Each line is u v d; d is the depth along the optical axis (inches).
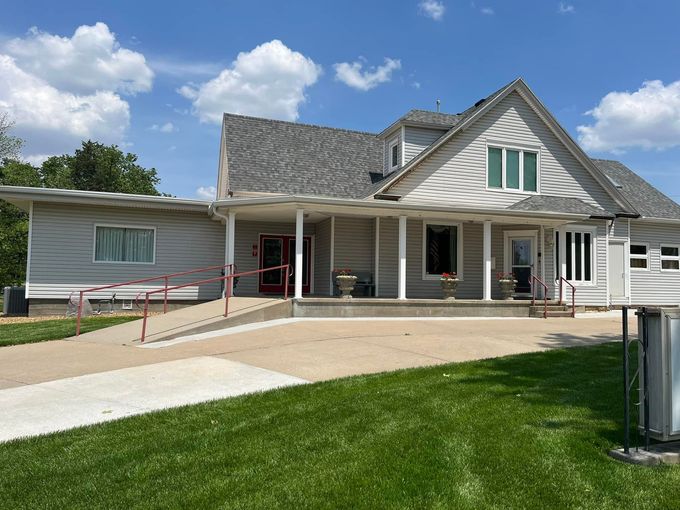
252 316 546.0
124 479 176.7
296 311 593.6
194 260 734.5
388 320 592.4
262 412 245.6
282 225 804.6
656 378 190.9
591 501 157.3
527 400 261.0
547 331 526.6
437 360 370.6
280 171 785.6
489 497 159.3
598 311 789.9
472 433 211.3
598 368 338.6
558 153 820.0
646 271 872.3
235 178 741.9
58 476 180.9
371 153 900.6
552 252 761.0
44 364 361.1
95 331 500.1
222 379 314.0
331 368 343.0
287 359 368.5
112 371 336.5
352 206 624.1
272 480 171.2
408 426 220.4
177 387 297.3
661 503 156.4
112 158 2509.8
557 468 178.9
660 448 193.6
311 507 153.6
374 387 288.8
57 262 668.1
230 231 664.4
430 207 646.5
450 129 775.1
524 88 799.7
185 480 173.5
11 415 250.1
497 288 780.6
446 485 166.1
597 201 834.8
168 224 722.2
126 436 217.2
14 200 658.8
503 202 786.2
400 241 662.5
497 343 440.5
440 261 769.6
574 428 217.8
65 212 673.6
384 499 157.2
